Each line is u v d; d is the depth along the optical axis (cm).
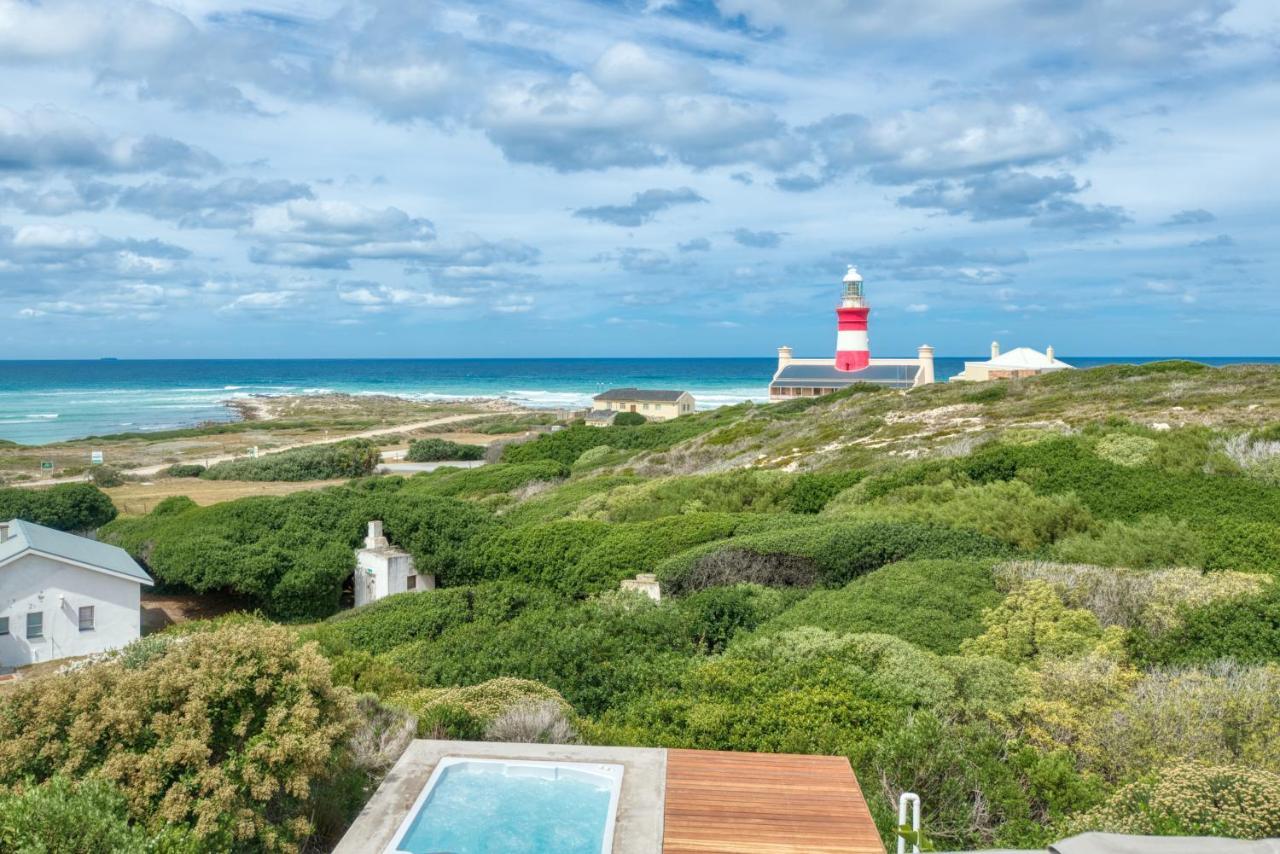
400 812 813
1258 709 1042
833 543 2141
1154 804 812
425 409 14362
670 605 1997
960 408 4412
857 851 739
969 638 1505
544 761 914
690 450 5116
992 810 909
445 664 1756
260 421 11975
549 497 4062
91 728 757
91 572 2739
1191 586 1525
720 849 741
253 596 3275
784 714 1147
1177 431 2725
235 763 767
